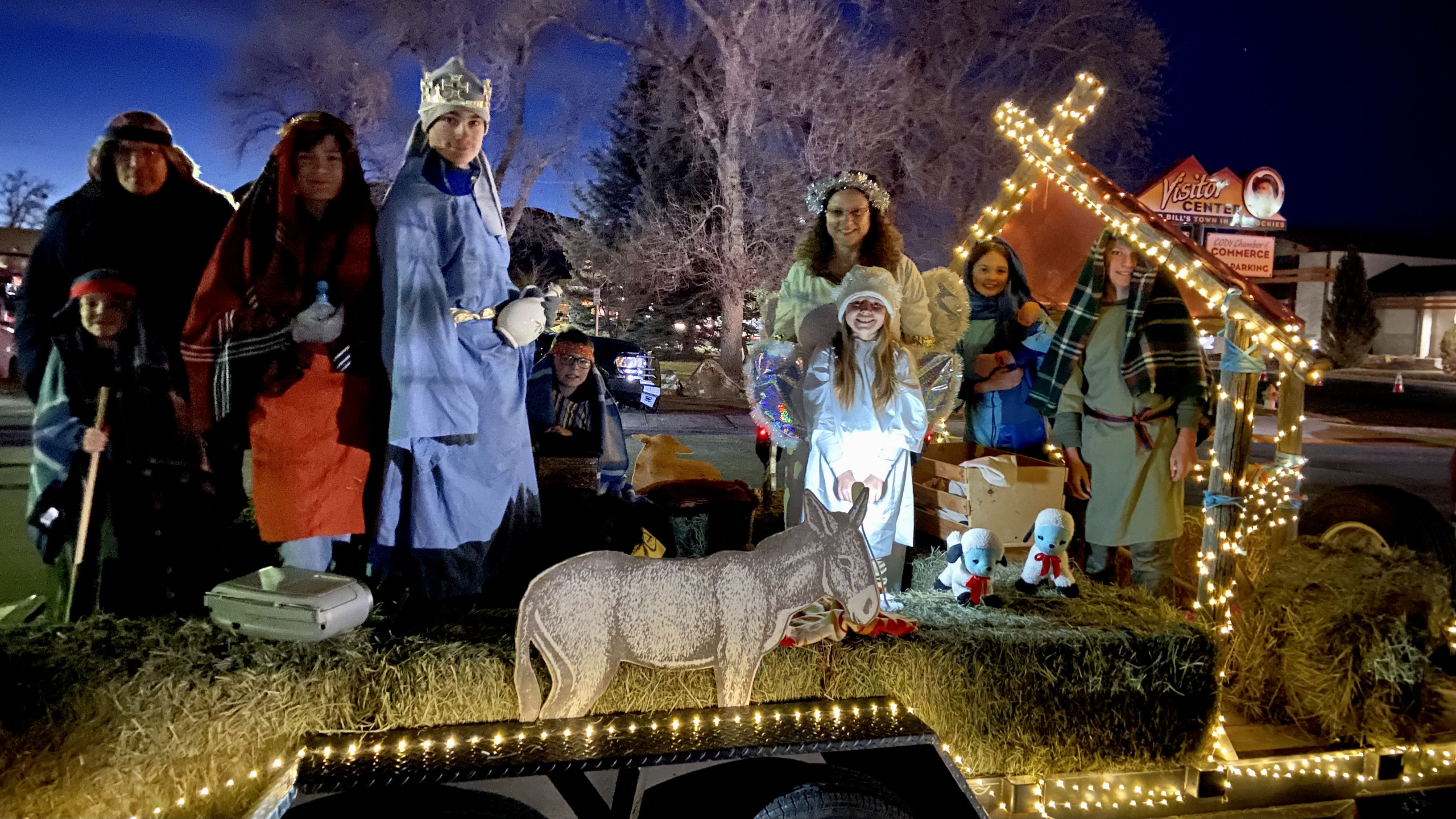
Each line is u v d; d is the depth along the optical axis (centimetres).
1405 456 1279
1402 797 330
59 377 297
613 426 448
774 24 1752
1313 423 1667
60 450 296
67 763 231
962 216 1892
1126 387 378
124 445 299
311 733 248
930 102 1823
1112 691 300
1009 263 457
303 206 294
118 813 234
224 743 241
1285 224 1592
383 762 228
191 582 310
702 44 1891
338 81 1638
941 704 287
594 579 250
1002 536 379
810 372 326
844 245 362
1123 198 381
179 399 304
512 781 267
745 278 1812
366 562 321
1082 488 402
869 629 290
